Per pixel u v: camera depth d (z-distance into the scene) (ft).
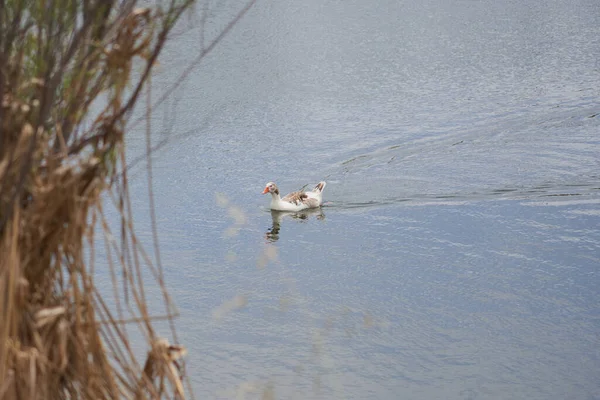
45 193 15.62
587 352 43.70
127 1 16.21
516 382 40.86
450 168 76.23
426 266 55.06
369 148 81.76
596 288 51.06
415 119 89.97
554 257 55.83
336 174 75.56
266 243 59.41
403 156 79.66
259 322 46.01
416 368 41.91
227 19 125.39
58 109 16.71
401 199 68.74
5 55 15.60
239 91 96.27
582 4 142.41
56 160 16.17
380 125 88.02
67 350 16.79
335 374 40.73
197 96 93.30
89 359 17.37
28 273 16.17
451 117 90.63
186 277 52.03
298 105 92.99
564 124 87.66
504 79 103.65
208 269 53.62
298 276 53.31
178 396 17.95
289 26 126.21
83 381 16.63
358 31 124.67
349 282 52.49
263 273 53.57
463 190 70.44
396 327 46.16
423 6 141.18
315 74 103.86
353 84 100.78
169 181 70.23
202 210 65.21
